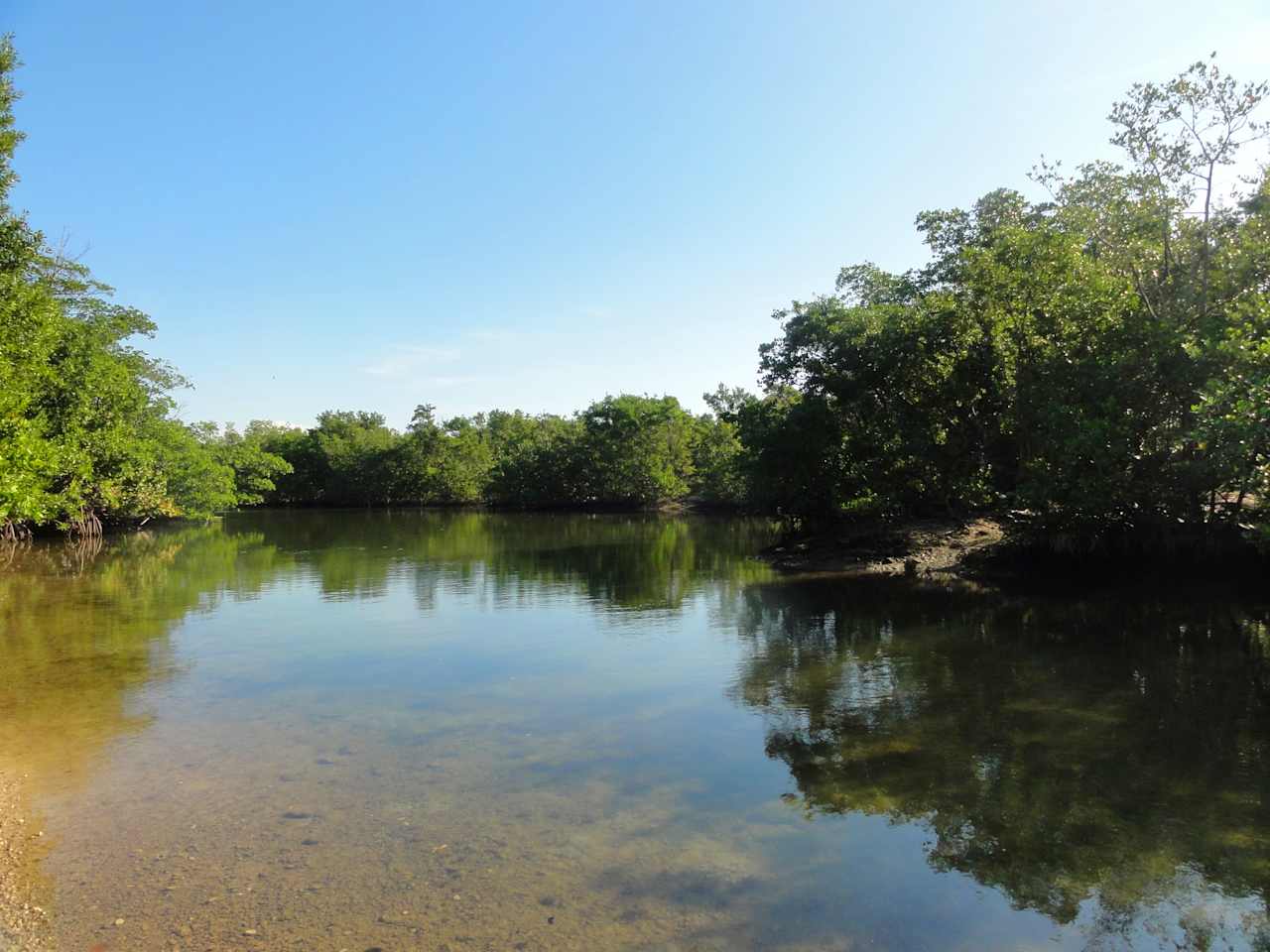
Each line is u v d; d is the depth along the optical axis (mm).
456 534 47656
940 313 25391
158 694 12250
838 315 31906
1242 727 9992
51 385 32656
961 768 8875
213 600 21734
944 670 13117
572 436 82875
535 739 10102
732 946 5508
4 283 24766
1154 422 19672
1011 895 6223
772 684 12578
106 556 33844
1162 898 6168
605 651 15188
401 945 5484
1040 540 23359
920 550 27016
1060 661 13508
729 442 67938
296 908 5992
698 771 8945
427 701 11852
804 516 34750
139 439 44156
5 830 7426
